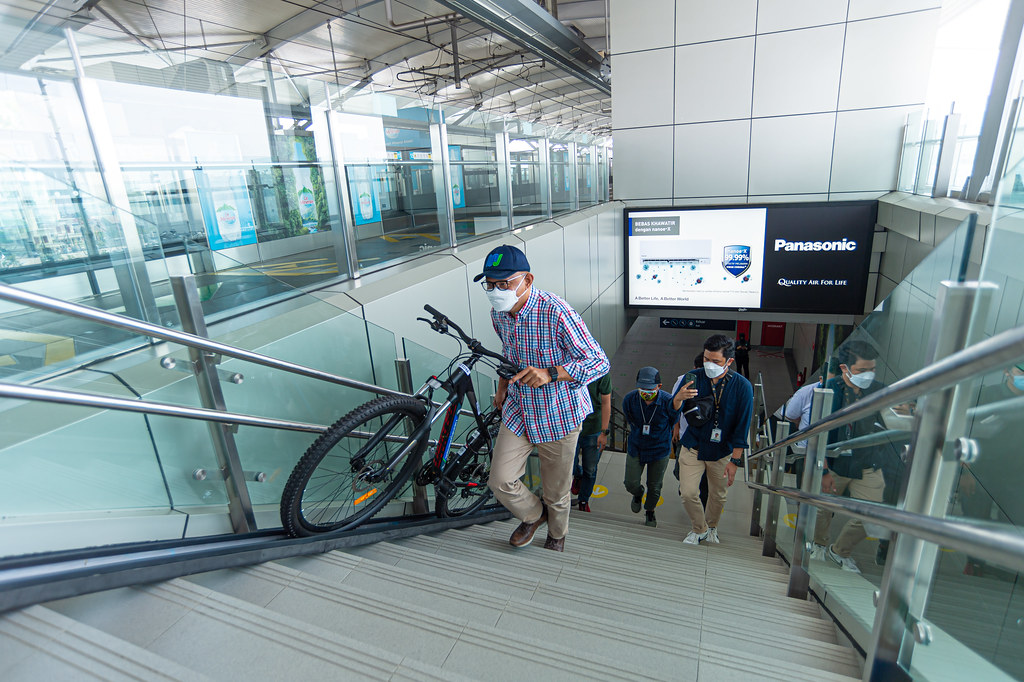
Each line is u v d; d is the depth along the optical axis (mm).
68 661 1172
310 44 12984
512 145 5938
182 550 1739
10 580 1301
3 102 1892
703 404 3646
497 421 3291
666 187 8695
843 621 2164
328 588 1795
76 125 2168
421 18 12203
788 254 8195
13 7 6906
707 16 7793
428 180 4484
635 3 8047
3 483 1369
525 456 2658
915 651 1355
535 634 1789
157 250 2145
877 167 7621
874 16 7137
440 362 3510
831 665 1844
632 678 1451
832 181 7875
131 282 2082
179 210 2635
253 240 3053
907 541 1289
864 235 7754
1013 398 1217
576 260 6859
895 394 1312
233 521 2109
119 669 1154
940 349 1217
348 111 3609
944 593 1339
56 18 7535
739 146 8180
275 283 2928
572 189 8047
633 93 8430
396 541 2848
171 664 1170
